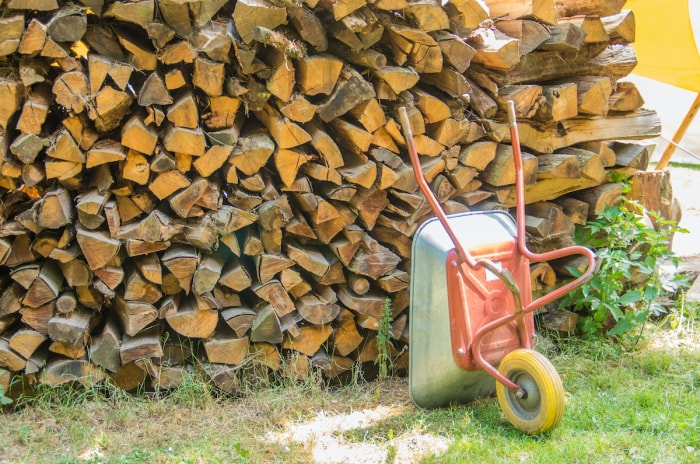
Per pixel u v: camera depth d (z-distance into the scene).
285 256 3.63
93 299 3.53
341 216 3.65
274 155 3.43
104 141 3.29
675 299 4.88
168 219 3.40
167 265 3.40
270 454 3.09
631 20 4.14
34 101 3.12
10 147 3.14
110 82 3.19
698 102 5.71
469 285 3.31
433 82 3.78
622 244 4.25
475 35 3.77
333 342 3.86
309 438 3.23
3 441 3.14
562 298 4.39
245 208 3.48
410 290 3.48
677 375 3.95
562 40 3.82
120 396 3.48
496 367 3.38
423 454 3.06
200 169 3.35
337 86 3.42
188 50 3.17
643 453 2.99
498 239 3.42
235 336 3.64
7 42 3.02
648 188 4.70
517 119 3.92
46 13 3.13
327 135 3.47
